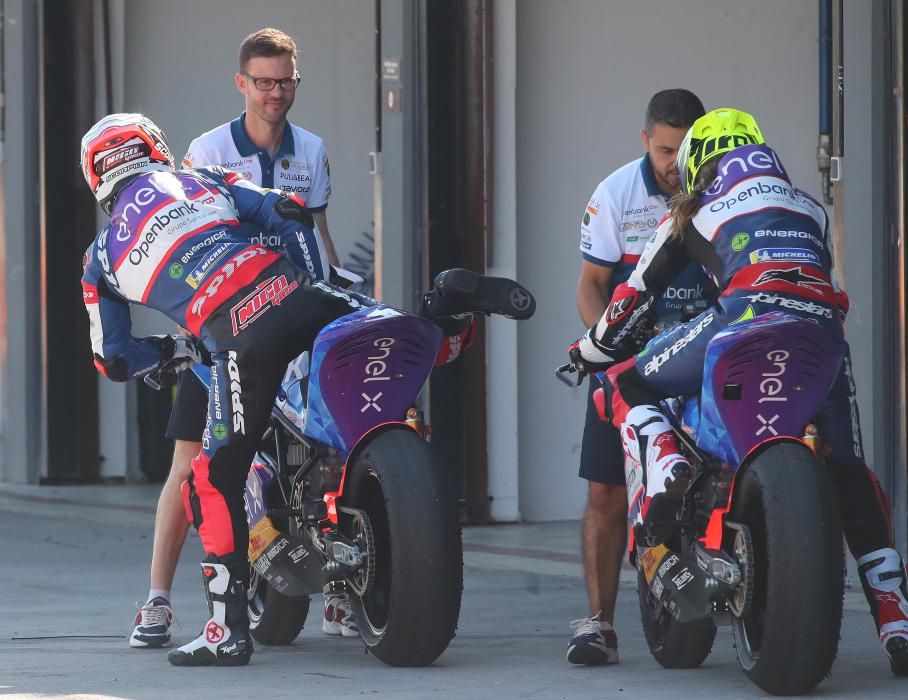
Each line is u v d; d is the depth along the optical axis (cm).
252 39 2002
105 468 4091
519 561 2628
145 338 1698
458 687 1498
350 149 4094
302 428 1592
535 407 3219
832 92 2339
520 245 3181
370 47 4091
